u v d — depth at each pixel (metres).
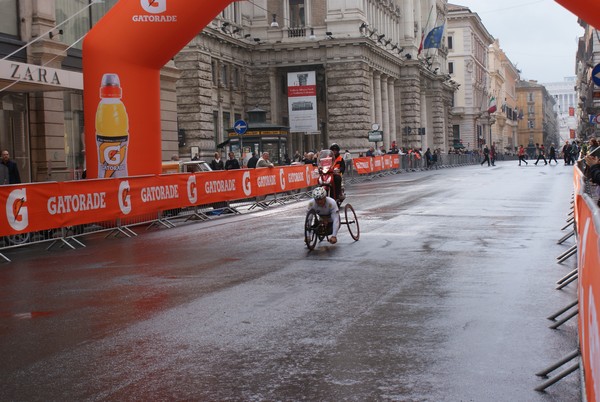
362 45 52.22
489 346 6.86
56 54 23.88
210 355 6.77
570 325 7.61
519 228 16.05
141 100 19.81
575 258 11.95
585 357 4.57
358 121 52.53
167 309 8.75
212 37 45.44
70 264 12.98
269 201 26.23
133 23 19.30
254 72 53.44
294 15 53.94
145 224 19.47
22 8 23.06
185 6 19.12
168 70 30.86
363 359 6.53
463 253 12.63
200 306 8.86
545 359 6.43
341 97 52.66
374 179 43.59
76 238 17.22
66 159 25.83
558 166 57.09
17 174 18.97
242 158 33.97
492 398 5.46
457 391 5.63
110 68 19.50
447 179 38.47
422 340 7.11
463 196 25.55
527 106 185.75
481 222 17.33
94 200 16.45
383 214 19.75
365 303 8.82
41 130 23.75
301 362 6.48
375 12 61.09
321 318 8.10
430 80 77.19
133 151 19.80
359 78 52.38
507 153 114.88
